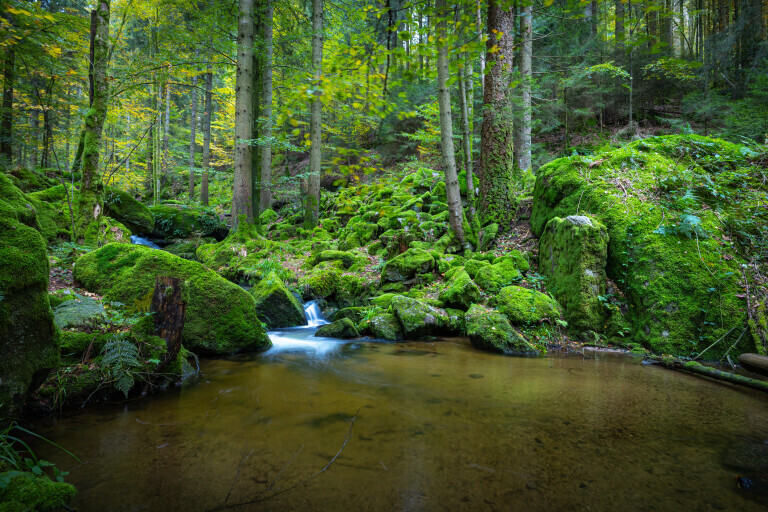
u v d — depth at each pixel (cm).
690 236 539
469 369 441
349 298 834
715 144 680
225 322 521
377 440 262
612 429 276
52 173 1289
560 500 194
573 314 566
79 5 1570
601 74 1326
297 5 1498
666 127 1406
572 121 1545
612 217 609
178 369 389
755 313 460
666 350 484
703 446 249
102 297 479
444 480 213
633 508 188
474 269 735
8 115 1341
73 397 316
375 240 1097
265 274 877
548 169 791
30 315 263
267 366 459
